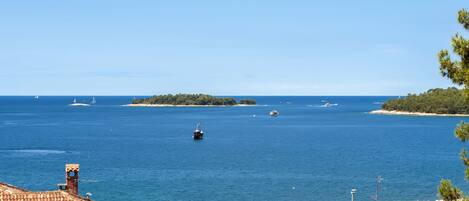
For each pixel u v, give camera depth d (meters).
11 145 170.88
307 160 132.12
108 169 115.69
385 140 190.38
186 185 94.38
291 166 120.25
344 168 117.06
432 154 146.88
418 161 130.88
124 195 85.12
